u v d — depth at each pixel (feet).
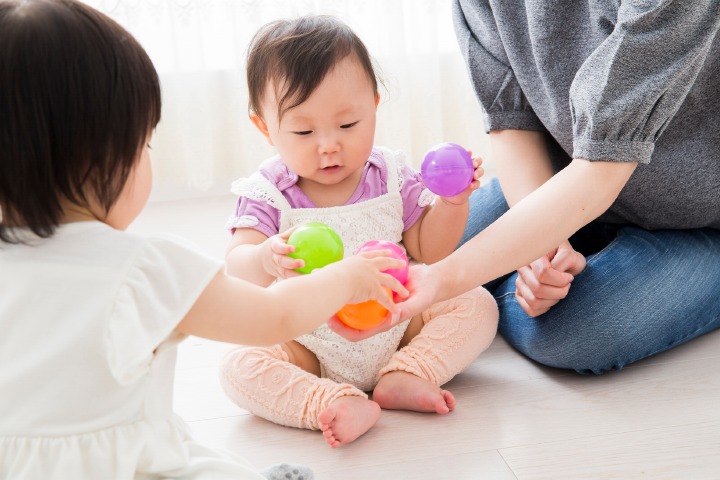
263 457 3.38
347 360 3.79
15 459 2.32
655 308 3.86
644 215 4.08
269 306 2.52
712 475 3.08
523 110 4.23
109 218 2.41
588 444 3.34
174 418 2.64
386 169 3.93
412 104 7.91
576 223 3.23
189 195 7.89
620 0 3.51
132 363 2.27
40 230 2.27
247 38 7.44
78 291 2.27
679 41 3.10
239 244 3.71
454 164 3.49
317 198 3.83
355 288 2.73
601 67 3.17
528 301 3.84
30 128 2.16
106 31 2.25
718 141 3.82
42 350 2.27
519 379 3.98
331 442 3.38
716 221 4.15
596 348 3.82
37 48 2.15
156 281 2.35
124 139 2.27
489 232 3.25
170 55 7.39
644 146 3.20
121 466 2.36
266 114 3.64
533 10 3.83
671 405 3.62
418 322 4.00
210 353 4.46
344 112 3.51
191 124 7.48
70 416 2.33
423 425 3.57
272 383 3.59
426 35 7.73
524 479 3.12
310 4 7.48
